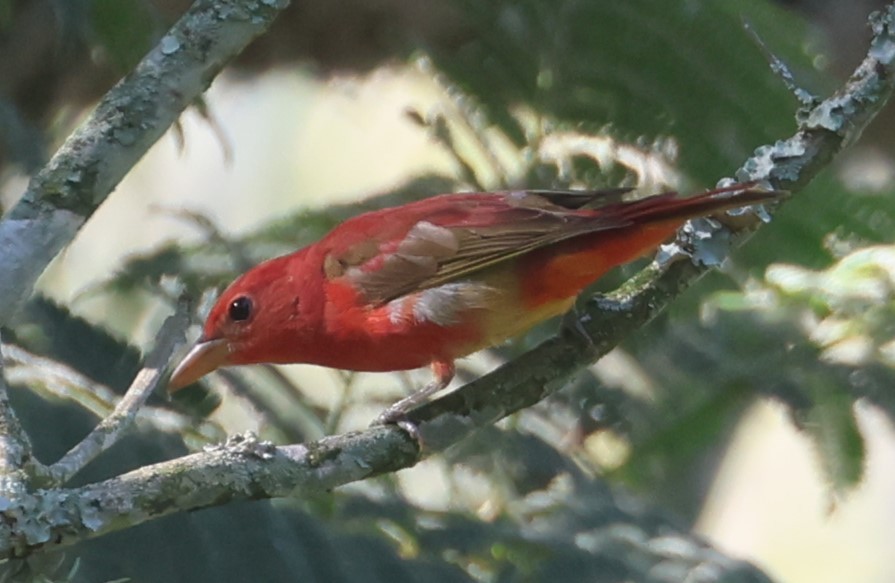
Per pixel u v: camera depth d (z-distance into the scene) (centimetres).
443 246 845
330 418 1000
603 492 1043
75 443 830
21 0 1085
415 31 1141
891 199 1053
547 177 1106
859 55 1230
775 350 1009
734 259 1070
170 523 828
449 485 1049
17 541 590
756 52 1061
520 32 1098
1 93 1018
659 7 1058
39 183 674
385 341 860
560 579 938
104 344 916
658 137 1099
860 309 972
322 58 1245
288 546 851
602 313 818
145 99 689
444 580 894
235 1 706
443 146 1124
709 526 1400
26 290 659
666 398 1068
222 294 902
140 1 977
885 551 1441
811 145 830
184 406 927
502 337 858
